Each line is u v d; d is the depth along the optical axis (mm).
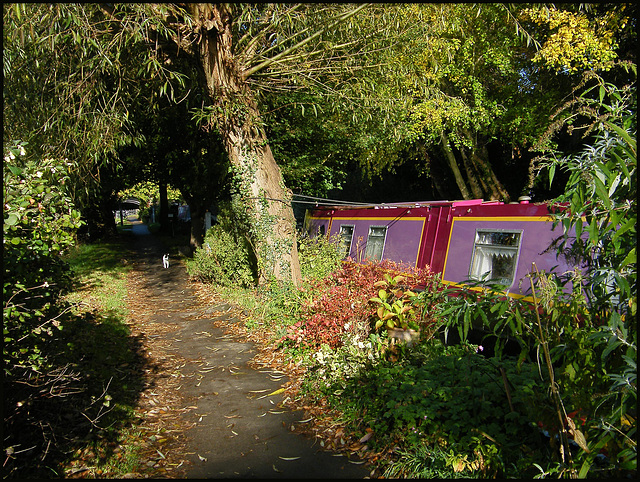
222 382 6125
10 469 3662
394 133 11781
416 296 6406
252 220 9680
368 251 11016
